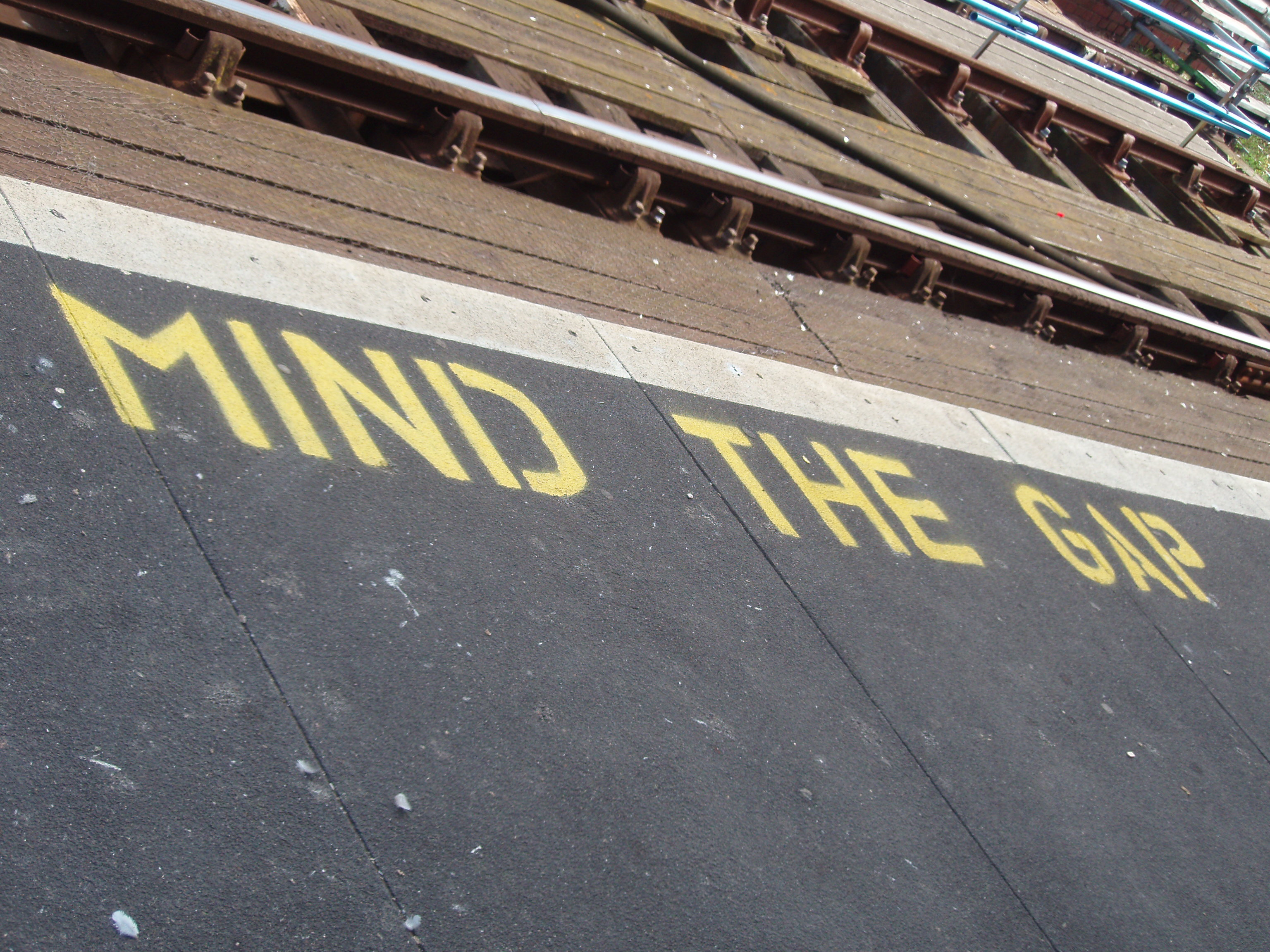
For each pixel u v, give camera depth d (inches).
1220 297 382.6
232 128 174.7
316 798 106.6
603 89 252.5
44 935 87.7
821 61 357.7
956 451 219.1
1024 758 162.1
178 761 102.8
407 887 104.3
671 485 167.9
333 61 195.3
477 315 173.2
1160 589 219.3
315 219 169.3
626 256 212.4
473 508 144.9
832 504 185.0
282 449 136.2
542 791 119.2
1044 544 209.3
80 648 106.3
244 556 122.4
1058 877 147.6
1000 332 281.9
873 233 263.7
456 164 206.5
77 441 122.3
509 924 106.3
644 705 134.6
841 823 135.7
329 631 120.9
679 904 116.6
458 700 122.4
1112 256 355.9
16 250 134.9
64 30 203.9
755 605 158.1
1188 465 272.4
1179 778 177.2
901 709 156.6
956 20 467.5
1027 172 416.2
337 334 154.3
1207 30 577.0
